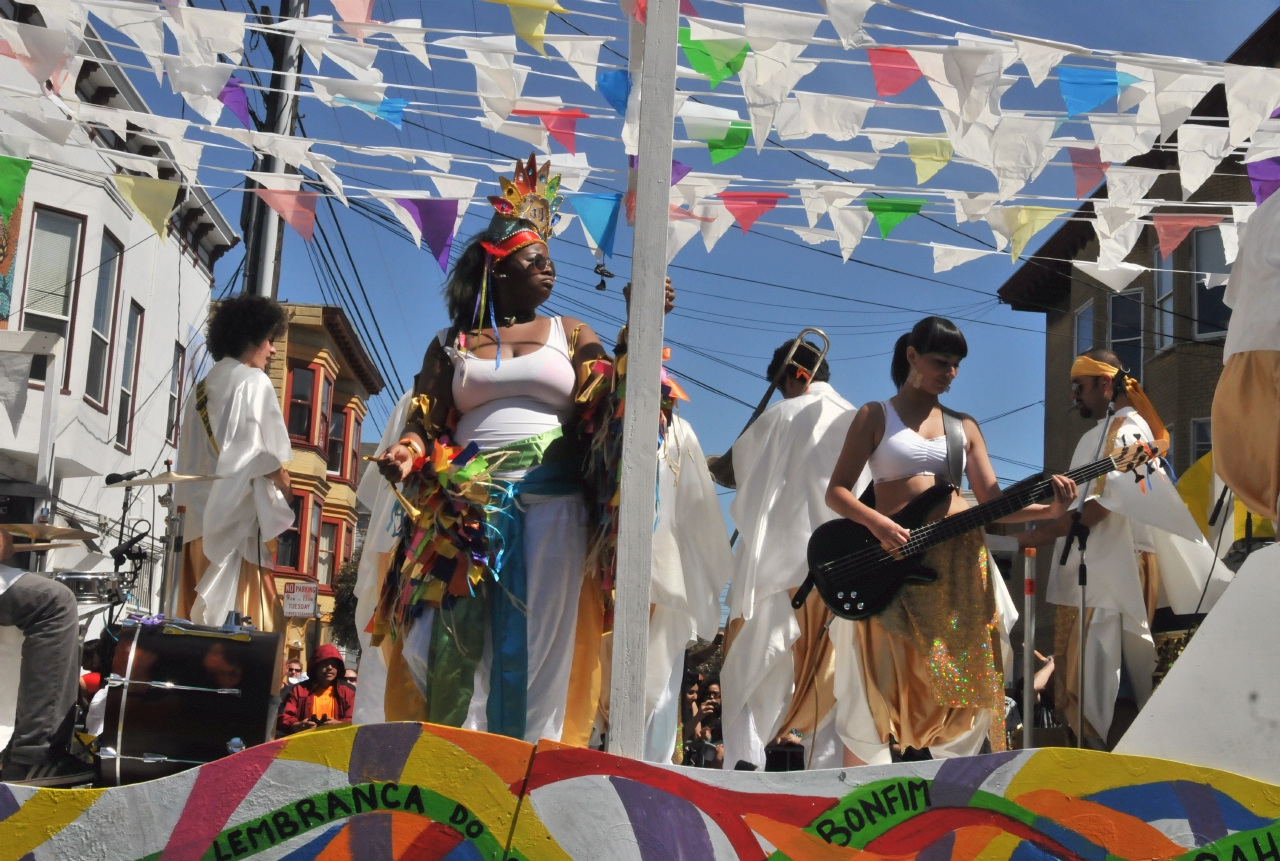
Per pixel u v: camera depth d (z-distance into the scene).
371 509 5.18
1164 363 18.77
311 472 26.17
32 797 2.41
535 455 3.37
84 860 2.39
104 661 4.52
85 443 16.64
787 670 5.16
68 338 16.23
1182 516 4.75
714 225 4.64
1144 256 19.42
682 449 4.82
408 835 2.38
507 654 3.22
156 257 19.41
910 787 2.37
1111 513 5.00
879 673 4.09
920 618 4.02
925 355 4.27
